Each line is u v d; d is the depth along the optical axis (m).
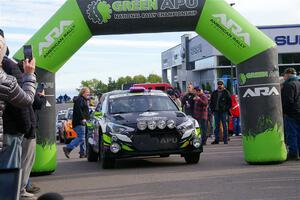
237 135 22.38
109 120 12.05
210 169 10.90
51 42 10.97
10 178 3.50
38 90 7.75
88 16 10.99
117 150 11.36
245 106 11.20
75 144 15.34
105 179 10.22
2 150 3.77
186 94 18.52
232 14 11.09
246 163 11.69
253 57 11.06
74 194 8.68
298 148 12.14
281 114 11.25
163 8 11.01
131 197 8.14
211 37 11.27
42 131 11.05
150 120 11.44
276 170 10.34
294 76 11.93
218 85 18.12
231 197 7.80
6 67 6.60
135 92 13.43
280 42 39.25
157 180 9.70
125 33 11.38
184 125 11.59
